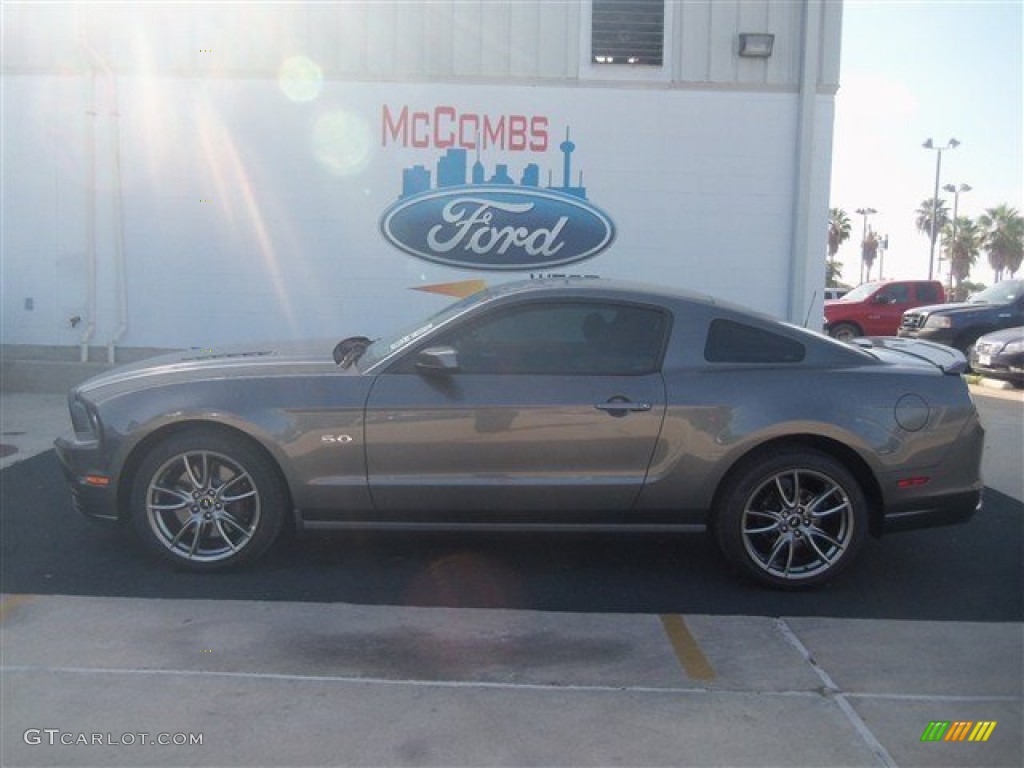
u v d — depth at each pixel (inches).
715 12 459.8
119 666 181.6
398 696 171.8
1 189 473.4
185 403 221.8
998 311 756.0
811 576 224.1
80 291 476.1
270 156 467.8
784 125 463.8
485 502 223.1
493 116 464.4
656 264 470.0
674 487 222.1
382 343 251.0
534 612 211.5
